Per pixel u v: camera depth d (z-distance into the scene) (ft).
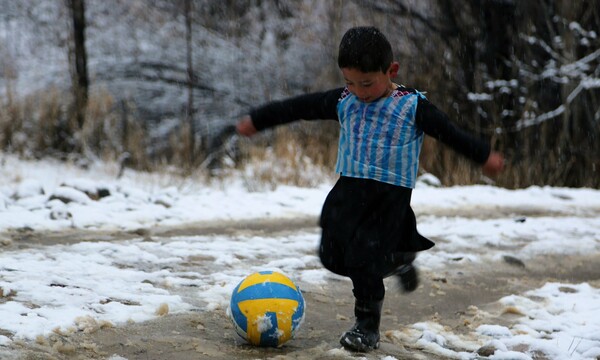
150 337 25.81
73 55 114.42
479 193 72.43
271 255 41.34
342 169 26.13
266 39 134.41
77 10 91.40
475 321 31.53
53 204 49.90
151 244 41.42
